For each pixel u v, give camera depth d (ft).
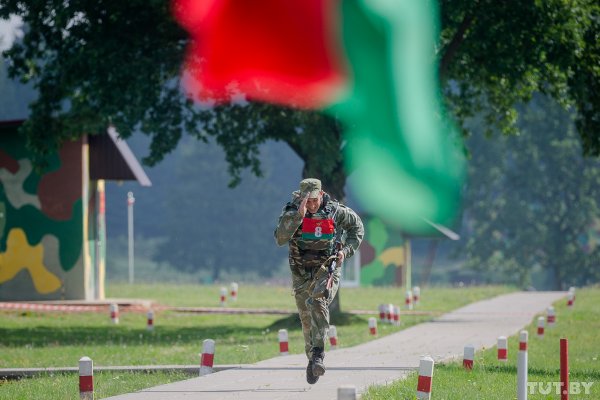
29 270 371.15
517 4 280.92
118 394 136.05
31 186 372.58
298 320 300.81
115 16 285.64
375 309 380.78
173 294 459.32
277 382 139.64
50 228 371.15
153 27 296.92
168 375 163.94
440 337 236.22
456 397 128.77
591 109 300.40
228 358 186.91
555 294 462.60
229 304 406.00
